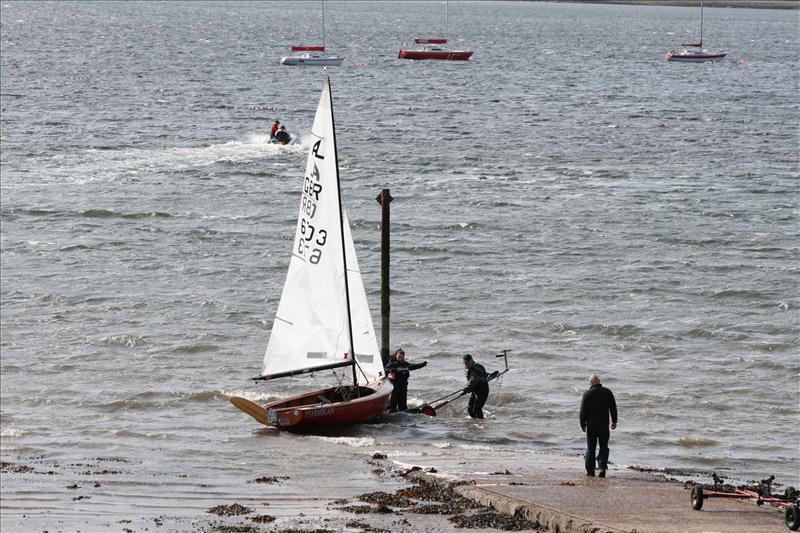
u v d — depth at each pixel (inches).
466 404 4822.8
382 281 5103.3
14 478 3533.5
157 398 4874.5
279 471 3666.3
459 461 3789.4
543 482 3294.8
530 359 5605.3
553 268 7642.7
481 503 3048.7
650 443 4259.4
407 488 3351.4
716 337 6033.5
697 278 7381.9
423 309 6589.6
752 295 6924.2
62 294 6825.8
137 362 5492.1
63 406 4731.8
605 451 3447.3
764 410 4763.8
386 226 5044.3
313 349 4557.1
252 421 4525.1
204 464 3789.4
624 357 5654.5
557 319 6373.0
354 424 4429.1
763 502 2839.6
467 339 5964.6
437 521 2854.3
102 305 6599.4
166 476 3580.2
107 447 4074.8
